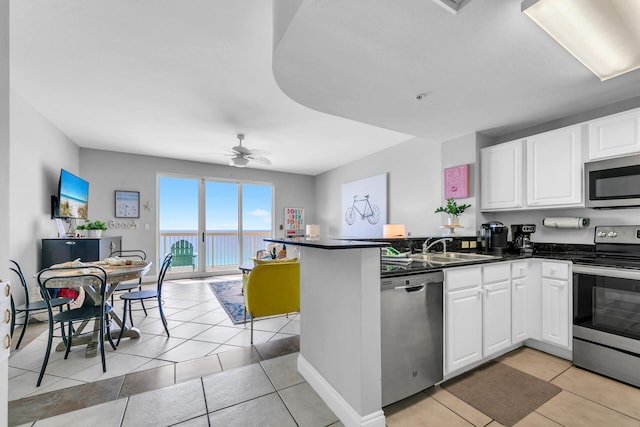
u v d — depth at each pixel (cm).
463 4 132
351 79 206
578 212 273
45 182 359
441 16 143
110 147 488
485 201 312
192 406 171
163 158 563
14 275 298
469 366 212
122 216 518
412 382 172
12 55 226
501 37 160
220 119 362
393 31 154
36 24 190
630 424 155
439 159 408
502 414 164
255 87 279
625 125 215
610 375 198
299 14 141
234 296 434
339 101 243
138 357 233
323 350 183
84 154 490
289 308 278
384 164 507
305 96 233
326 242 164
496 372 210
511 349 243
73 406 170
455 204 322
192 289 482
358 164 578
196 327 304
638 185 207
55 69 246
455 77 203
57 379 200
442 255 273
